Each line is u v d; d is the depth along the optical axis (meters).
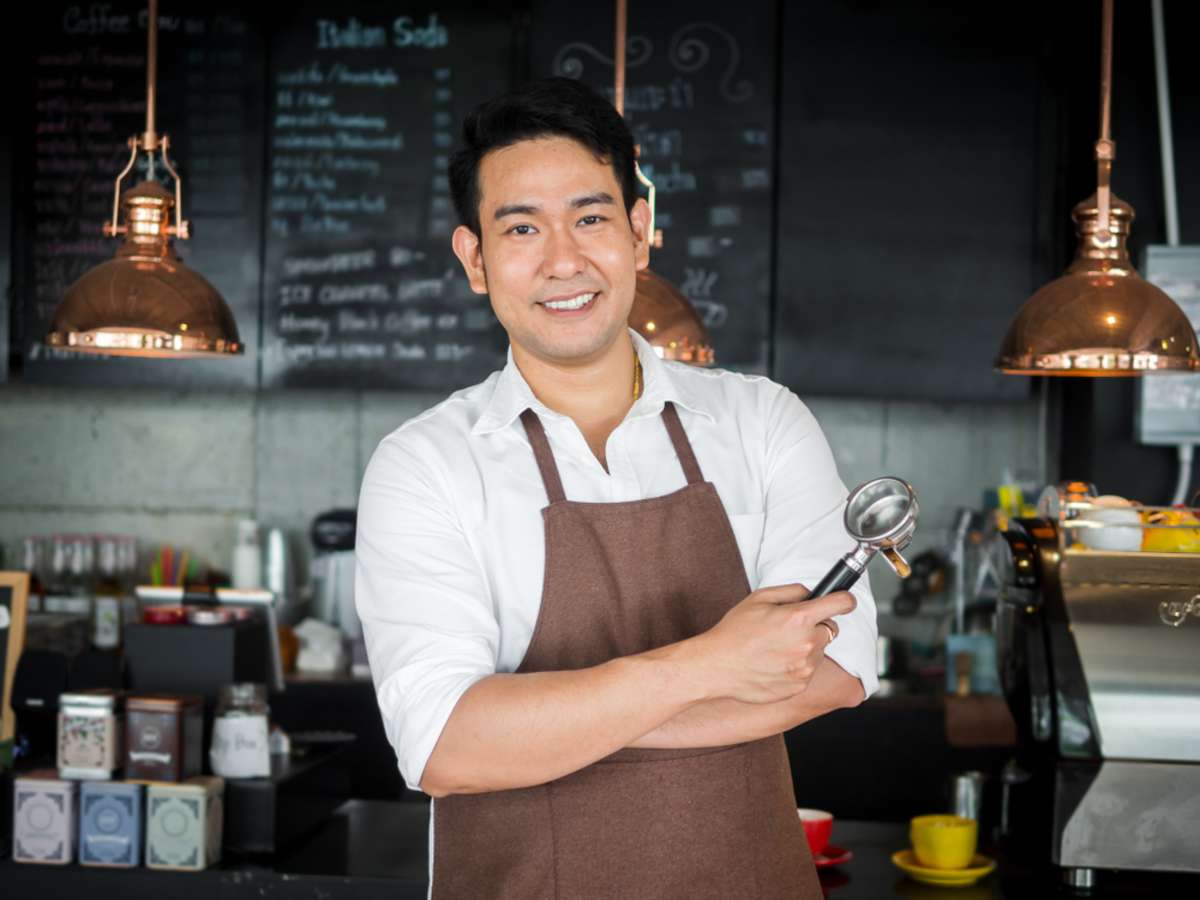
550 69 3.76
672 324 2.52
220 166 3.85
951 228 3.68
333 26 3.84
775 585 1.52
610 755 1.47
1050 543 2.21
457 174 1.52
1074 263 2.39
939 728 3.47
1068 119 3.64
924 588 3.83
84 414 4.24
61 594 4.02
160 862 2.28
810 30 3.70
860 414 4.09
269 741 2.49
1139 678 2.13
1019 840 2.35
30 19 3.88
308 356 3.86
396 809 2.72
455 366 3.83
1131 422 3.37
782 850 1.51
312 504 4.20
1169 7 3.35
